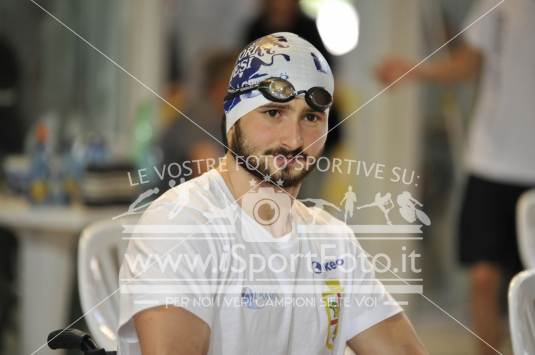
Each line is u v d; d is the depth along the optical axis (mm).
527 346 4469
